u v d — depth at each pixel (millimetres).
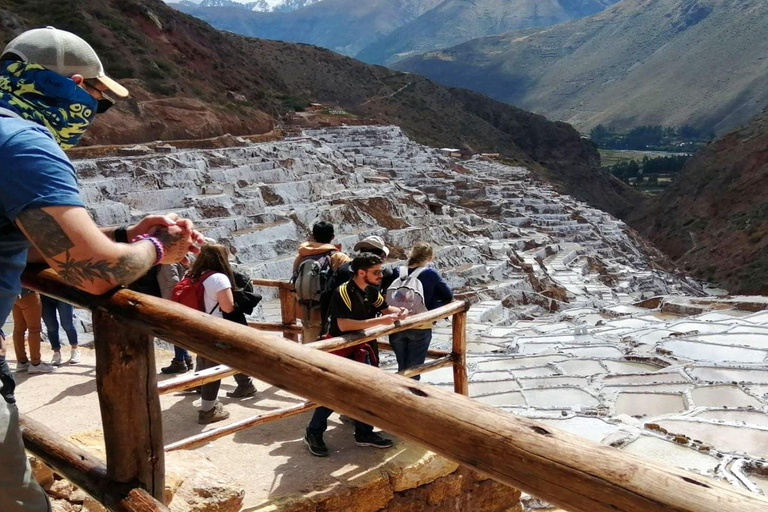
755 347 13094
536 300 24094
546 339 15297
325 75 92500
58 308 8078
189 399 6988
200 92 38375
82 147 25203
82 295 2746
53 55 2641
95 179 20953
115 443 2768
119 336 2709
